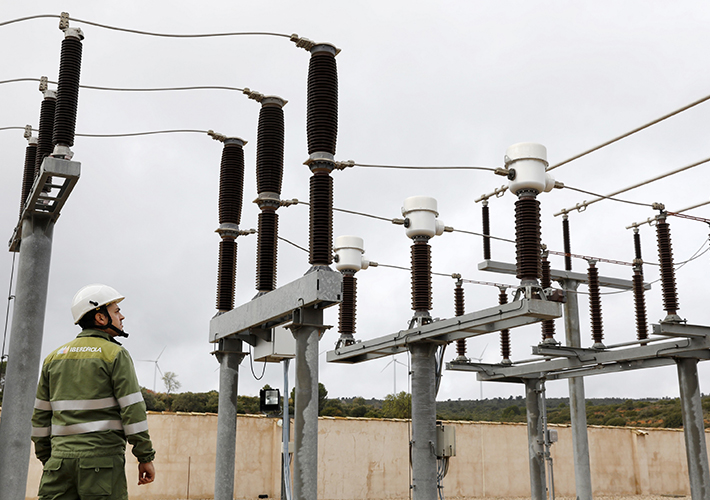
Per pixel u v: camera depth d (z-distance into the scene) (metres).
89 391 3.93
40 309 8.73
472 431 22.36
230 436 8.90
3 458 8.25
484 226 12.50
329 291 6.77
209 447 19.00
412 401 10.42
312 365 6.93
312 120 7.41
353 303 12.66
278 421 19.72
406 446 21.06
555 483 23.14
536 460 14.84
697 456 11.89
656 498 23.42
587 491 15.30
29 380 8.50
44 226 8.92
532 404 15.09
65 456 3.81
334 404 53.31
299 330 7.03
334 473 19.98
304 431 6.73
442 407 73.75
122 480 3.94
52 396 4.02
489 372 15.00
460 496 21.69
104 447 3.88
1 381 9.27
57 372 4.01
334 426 20.31
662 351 12.02
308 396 6.83
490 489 22.09
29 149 10.29
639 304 13.09
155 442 18.48
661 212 12.02
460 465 21.92
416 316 10.62
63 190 8.23
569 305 15.70
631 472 24.64
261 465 19.48
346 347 12.09
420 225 10.84
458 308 13.63
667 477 24.98
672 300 11.51
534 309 8.26
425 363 10.45
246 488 19.17
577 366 13.40
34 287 8.72
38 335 8.66
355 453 20.38
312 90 7.48
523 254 8.47
